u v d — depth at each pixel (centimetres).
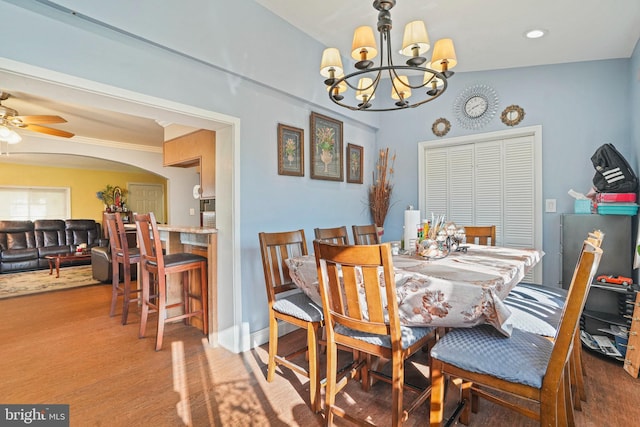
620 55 278
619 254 254
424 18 246
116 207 818
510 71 333
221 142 263
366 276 144
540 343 139
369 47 175
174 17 209
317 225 332
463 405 167
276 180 288
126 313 312
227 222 259
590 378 210
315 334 181
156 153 634
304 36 305
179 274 329
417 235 239
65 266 639
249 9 255
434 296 143
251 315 265
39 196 768
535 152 321
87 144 554
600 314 248
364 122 393
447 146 378
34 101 360
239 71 249
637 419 170
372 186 416
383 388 204
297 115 309
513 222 337
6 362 235
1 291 445
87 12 170
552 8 223
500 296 143
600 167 262
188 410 180
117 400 189
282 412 179
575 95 302
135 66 196
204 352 253
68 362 235
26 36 157
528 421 172
